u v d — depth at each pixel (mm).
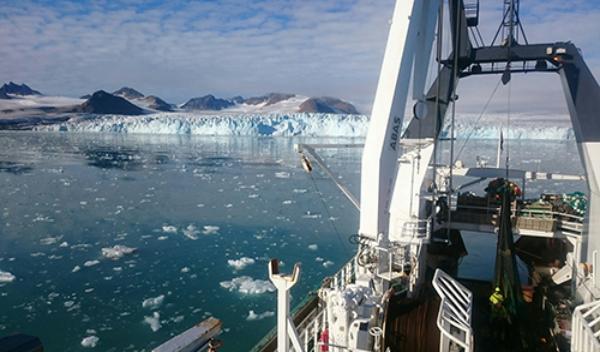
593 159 6469
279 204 33344
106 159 62906
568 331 5504
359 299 3984
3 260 20531
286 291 3027
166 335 14258
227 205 32844
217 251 22297
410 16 4711
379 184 4793
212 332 2689
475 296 7188
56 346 13586
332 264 20359
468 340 3658
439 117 6848
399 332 4188
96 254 21562
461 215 8188
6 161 57750
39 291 17281
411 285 5441
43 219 27891
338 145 5758
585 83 6742
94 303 16359
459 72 8109
